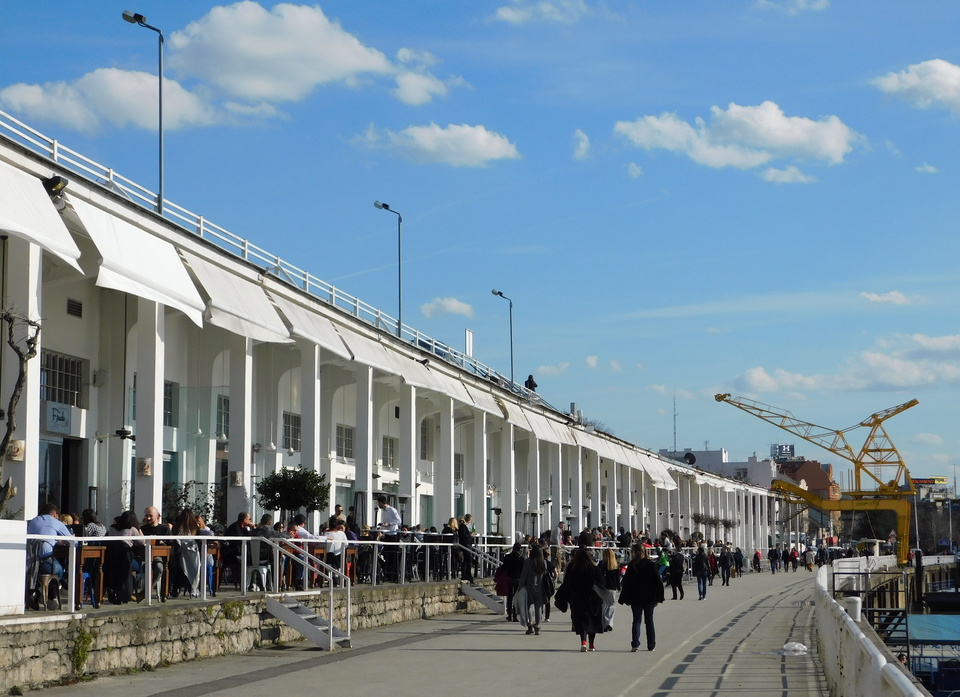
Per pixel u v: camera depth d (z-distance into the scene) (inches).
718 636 948.0
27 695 522.3
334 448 1429.6
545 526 2314.2
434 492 1763.0
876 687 339.6
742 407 4569.4
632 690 580.1
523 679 629.3
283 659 722.8
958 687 1353.3
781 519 5925.2
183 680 598.5
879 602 2021.4
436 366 1621.6
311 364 1182.3
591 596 800.9
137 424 906.7
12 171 721.0
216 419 1107.3
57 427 963.3
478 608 1277.1
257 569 840.3
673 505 3624.5
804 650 786.8
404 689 581.6
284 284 1143.6
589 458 2679.6
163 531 738.8
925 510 4633.4
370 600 989.8
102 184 840.3
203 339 1158.3
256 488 1117.1
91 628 581.0
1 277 763.4
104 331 1043.3
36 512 742.5
